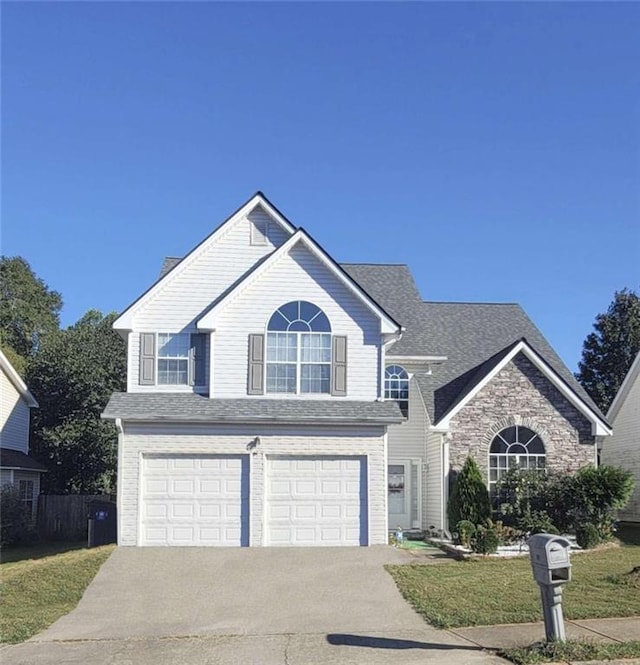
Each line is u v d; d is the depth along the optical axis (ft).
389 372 93.25
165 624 46.68
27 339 208.03
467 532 70.44
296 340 78.28
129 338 78.95
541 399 82.69
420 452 90.22
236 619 47.57
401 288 103.09
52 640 42.98
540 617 43.88
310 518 73.97
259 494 73.51
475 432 81.56
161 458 73.51
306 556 67.97
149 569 62.95
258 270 78.33
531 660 34.47
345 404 77.05
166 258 94.94
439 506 82.38
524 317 106.11
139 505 72.49
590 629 40.70
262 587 56.65
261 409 75.05
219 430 74.02
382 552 69.92
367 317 79.30
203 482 73.56
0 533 95.20
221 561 65.87
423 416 89.25
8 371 108.88
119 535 71.92
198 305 80.02
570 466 81.87
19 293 214.48
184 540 72.59
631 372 108.17
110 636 43.75
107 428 124.77
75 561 65.77
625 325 154.81
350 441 75.15
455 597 50.44
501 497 79.82
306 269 79.10
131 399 75.82
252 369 77.30
